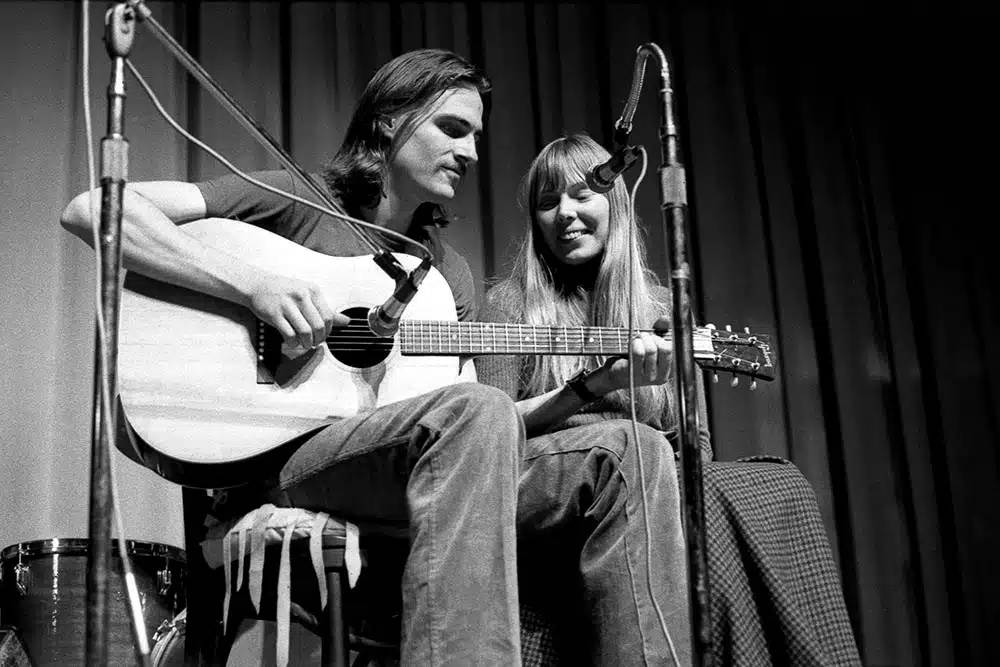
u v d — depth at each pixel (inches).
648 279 96.5
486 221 129.4
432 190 87.4
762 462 82.2
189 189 78.1
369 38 130.4
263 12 127.7
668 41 142.9
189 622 73.9
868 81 147.7
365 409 75.0
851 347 137.1
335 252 81.2
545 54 137.3
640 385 79.7
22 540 105.3
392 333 73.1
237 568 71.2
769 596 73.9
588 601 70.1
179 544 110.7
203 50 124.4
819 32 147.9
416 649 59.2
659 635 67.2
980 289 141.0
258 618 74.9
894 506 132.0
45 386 109.8
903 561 130.0
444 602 59.8
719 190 138.9
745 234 138.1
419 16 133.2
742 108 142.4
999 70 147.6
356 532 69.2
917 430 135.1
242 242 77.6
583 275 94.3
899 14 148.4
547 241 92.9
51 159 115.6
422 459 64.3
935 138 146.3
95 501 49.8
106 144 53.0
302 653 98.7
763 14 147.3
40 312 111.3
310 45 127.7
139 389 71.0
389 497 70.2
